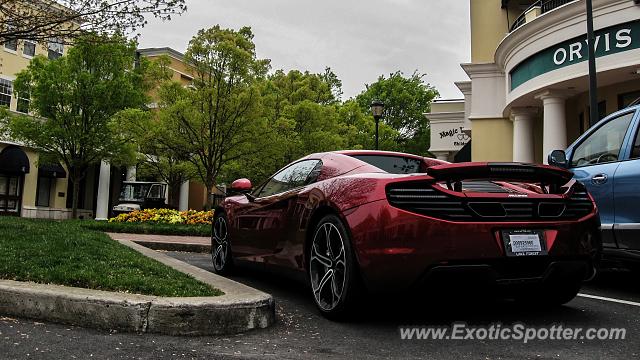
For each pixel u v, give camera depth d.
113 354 2.69
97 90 17.86
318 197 3.85
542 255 3.32
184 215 13.74
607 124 5.23
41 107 17.80
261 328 3.36
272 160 17.89
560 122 14.18
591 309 4.14
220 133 16.38
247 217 5.15
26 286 3.50
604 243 4.91
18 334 2.98
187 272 4.54
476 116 18.88
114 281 3.61
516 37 15.08
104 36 7.87
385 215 3.22
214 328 3.16
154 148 17.59
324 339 3.14
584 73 12.70
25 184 26.38
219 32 16.22
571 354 2.90
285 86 24.55
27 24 7.25
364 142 30.48
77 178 19.06
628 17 11.82
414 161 4.41
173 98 17.23
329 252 3.66
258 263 4.87
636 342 3.16
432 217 3.18
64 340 2.90
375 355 2.83
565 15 13.09
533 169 3.49
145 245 9.24
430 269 3.14
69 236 6.14
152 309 3.12
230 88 16.33
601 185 4.93
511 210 3.34
